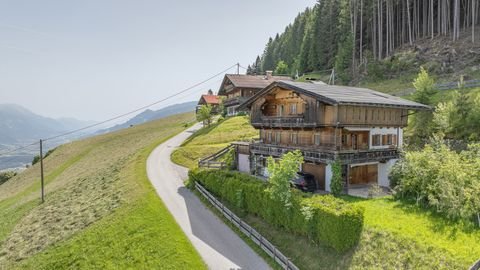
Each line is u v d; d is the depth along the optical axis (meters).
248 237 23.38
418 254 16.36
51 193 46.97
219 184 30.62
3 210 46.53
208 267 19.77
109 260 22.73
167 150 59.28
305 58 105.50
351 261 17.73
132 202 32.03
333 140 30.03
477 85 44.81
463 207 19.17
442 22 73.75
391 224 19.45
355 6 87.25
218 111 89.88
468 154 24.28
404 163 26.17
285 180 21.84
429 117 38.91
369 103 29.00
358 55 91.25
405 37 85.50
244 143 41.50
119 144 78.81
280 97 36.53
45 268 23.81
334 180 27.28
